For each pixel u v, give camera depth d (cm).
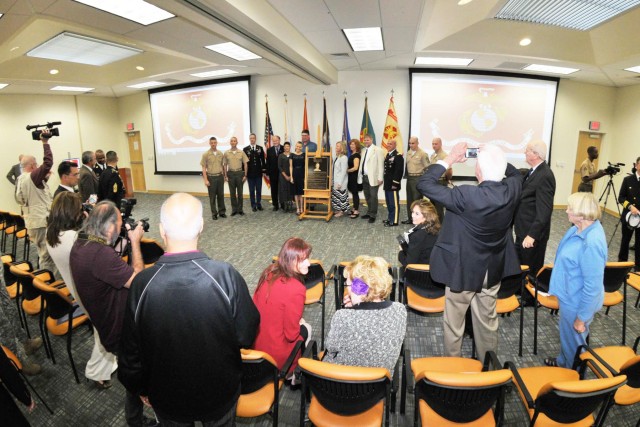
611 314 304
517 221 293
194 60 659
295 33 457
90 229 170
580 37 518
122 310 174
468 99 716
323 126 771
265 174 736
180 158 914
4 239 497
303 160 653
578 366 180
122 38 454
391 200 578
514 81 711
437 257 191
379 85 743
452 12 484
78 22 388
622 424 190
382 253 454
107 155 461
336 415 152
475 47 536
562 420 143
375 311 147
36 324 302
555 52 540
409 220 589
